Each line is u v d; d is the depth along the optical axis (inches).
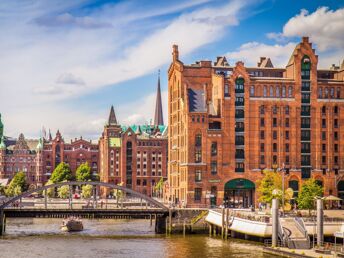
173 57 7298.2
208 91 6919.3
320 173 6697.8
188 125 6535.4
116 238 5029.5
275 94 6683.1
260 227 4424.2
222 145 6579.7
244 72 6633.9
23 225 6363.2
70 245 4562.0
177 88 7121.1
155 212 5541.3
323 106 6742.1
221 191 6550.2
